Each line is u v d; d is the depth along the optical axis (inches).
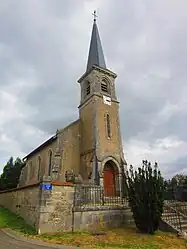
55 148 775.1
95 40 1045.8
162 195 407.8
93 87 846.5
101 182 665.0
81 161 778.2
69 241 314.3
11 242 304.8
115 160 751.1
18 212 530.6
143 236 362.3
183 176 962.1
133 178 433.7
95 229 410.9
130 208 447.8
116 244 307.3
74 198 413.4
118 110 868.0
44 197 381.4
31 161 1060.5
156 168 426.9
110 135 789.9
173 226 406.6
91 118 800.9
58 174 693.9
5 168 1467.8
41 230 361.7
